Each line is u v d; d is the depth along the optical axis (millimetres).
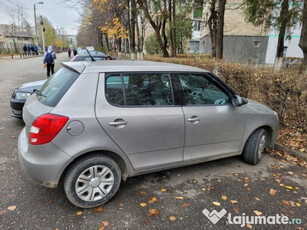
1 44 41656
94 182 2508
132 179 3172
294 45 19328
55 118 2256
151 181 3135
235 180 3203
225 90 3248
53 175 2307
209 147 3174
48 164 2281
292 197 2855
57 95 2436
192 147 3029
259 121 3502
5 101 7012
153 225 2342
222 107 3158
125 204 2650
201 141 3064
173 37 16734
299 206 2691
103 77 2527
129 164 2691
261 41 21125
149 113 2656
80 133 2336
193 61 8430
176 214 2510
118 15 17391
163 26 16266
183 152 2992
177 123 2814
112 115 2467
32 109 2520
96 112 2412
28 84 4992
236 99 3221
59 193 2809
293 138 4449
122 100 2576
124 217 2441
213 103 3146
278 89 4672
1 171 3229
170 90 2854
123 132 2529
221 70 6301
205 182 3139
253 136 3539
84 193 2496
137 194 2840
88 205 2523
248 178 3260
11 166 3369
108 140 2471
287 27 9445
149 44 26781
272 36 20516
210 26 14984
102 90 2490
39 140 2268
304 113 4324
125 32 18047
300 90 4305
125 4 15648
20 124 5070
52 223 2322
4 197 2686
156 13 15250
